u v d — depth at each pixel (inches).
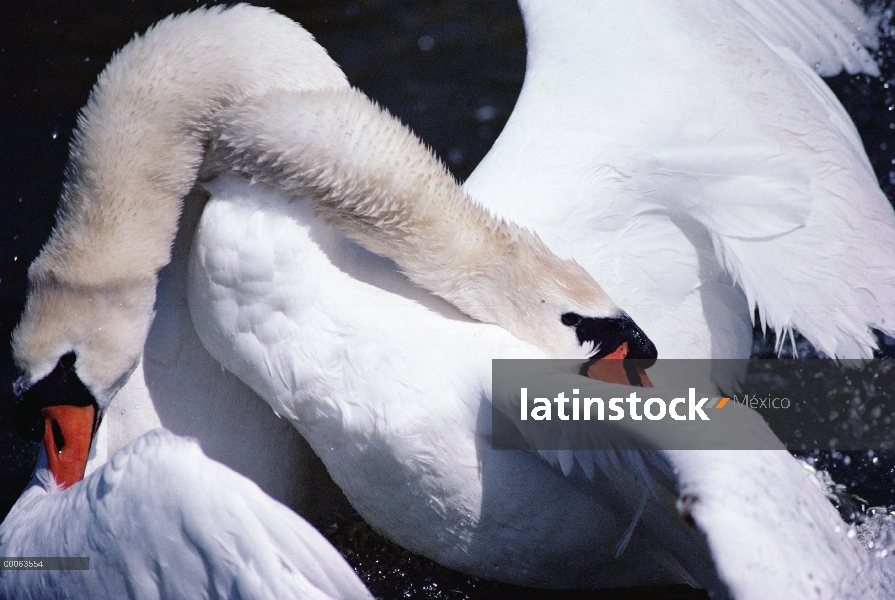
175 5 728.3
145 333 340.2
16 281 526.6
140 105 331.3
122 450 277.9
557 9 432.1
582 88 401.1
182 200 337.4
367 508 341.7
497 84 675.4
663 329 373.4
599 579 347.9
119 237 333.1
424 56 703.1
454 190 342.0
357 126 329.1
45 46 684.1
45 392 334.6
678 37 406.0
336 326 322.7
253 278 321.4
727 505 253.1
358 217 333.4
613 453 293.3
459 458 320.5
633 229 376.8
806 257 375.6
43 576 290.5
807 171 385.1
